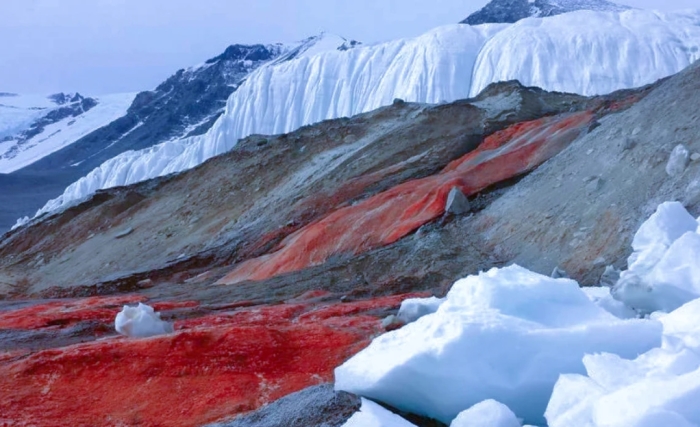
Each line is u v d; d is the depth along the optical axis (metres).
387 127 45.66
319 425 5.57
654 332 5.21
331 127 48.91
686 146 16.92
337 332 10.79
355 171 38.50
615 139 19.97
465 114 43.28
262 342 10.20
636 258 7.84
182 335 10.38
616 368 4.48
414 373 5.19
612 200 17.45
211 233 38.53
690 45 97.00
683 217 7.76
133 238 42.09
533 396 5.07
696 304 5.27
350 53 125.31
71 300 21.78
